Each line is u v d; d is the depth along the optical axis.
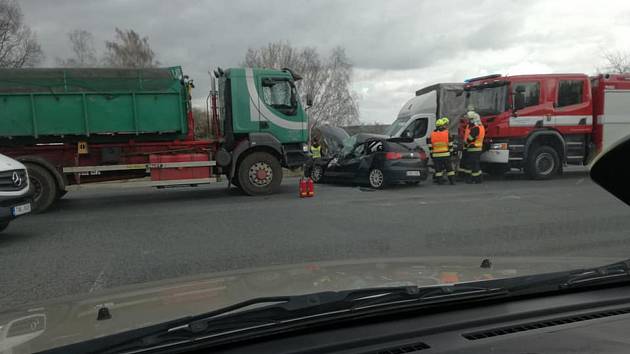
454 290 2.40
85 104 10.95
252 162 12.38
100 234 7.97
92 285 5.17
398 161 13.33
